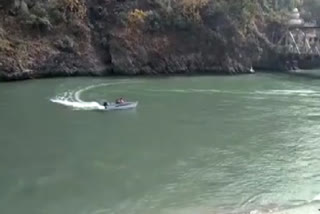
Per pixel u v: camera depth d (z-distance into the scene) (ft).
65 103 202.69
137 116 185.78
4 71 268.62
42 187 111.86
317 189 116.78
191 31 350.84
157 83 274.57
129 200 107.04
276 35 403.13
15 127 161.79
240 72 352.90
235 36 359.87
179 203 106.42
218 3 362.33
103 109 193.06
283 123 181.47
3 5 299.79
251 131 168.66
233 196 111.14
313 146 151.74
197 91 248.52
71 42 307.37
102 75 311.06
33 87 241.55
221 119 185.47
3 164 125.80
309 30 411.54
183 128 169.89
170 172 125.39
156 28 341.41
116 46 324.19
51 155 134.62
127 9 339.98
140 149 143.64
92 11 331.77
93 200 105.91
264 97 237.25
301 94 249.14
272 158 139.23
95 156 135.33
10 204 102.37
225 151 144.56
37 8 306.76
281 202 108.37
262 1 420.36
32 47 292.81
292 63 384.88
